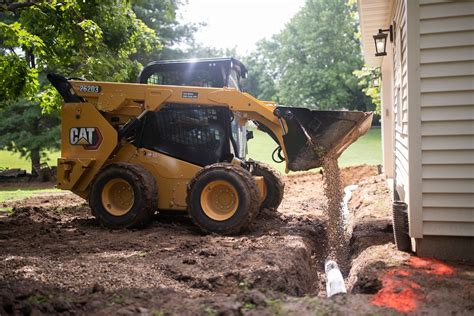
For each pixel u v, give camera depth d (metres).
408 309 3.85
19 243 6.70
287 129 7.56
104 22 13.88
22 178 21.14
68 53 13.48
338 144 7.53
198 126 8.06
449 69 5.32
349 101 45.69
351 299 4.04
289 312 3.64
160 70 8.45
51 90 12.70
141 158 8.08
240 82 9.64
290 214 9.51
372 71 18.64
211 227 7.24
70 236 7.22
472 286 4.45
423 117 5.41
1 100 12.07
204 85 8.37
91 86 8.15
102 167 8.12
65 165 8.15
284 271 5.22
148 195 7.69
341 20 44.34
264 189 8.16
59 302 3.79
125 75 14.38
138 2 10.48
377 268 5.16
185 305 3.81
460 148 5.34
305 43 44.81
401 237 5.89
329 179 7.75
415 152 5.45
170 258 5.73
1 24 10.99
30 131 23.06
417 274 4.84
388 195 10.62
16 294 3.98
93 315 3.64
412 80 5.41
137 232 7.55
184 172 7.93
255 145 33.38
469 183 5.35
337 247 7.60
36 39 11.51
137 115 8.10
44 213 9.35
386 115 13.92
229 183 7.22
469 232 5.38
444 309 3.85
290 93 46.59
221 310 3.67
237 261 5.46
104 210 7.86
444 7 5.29
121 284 4.58
